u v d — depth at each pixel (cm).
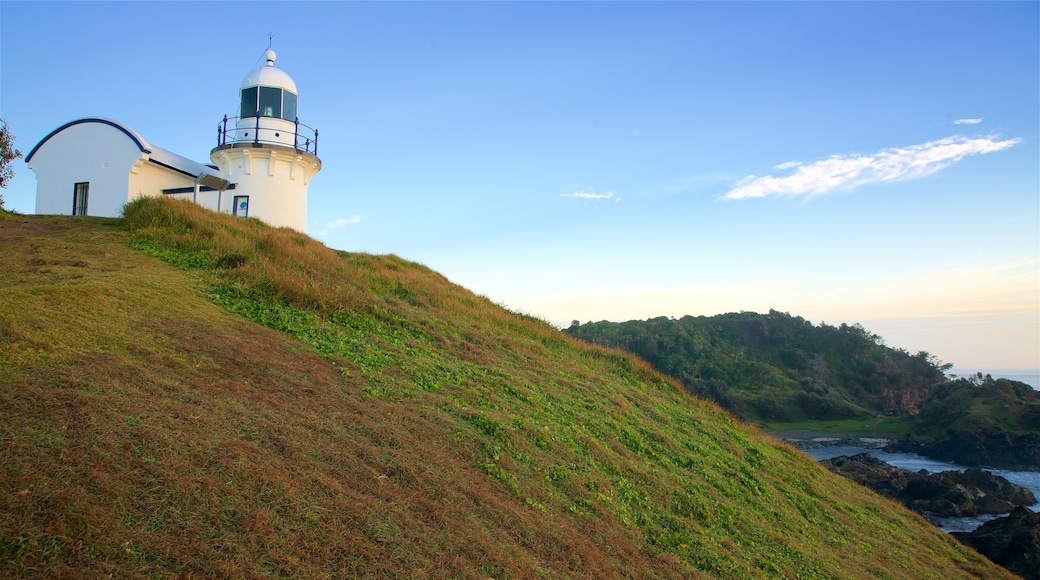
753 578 833
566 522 760
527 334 1955
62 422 555
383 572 527
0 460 487
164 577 435
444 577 553
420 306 1714
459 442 824
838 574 973
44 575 406
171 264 1299
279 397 777
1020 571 1895
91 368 673
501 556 617
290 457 632
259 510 532
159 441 571
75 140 2261
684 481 1080
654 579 728
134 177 2214
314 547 519
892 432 7381
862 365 10100
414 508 638
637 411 1448
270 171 2478
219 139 2528
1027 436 5922
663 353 10125
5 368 624
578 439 1034
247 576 462
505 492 762
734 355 10244
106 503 479
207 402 688
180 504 506
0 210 1714
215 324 962
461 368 1210
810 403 8438
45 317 774
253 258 1410
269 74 2533
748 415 8156
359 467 668
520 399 1138
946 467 5694
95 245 1340
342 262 1803
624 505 889
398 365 1084
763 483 1298
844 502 1459
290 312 1183
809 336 11081
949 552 1398
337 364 984
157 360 755
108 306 878
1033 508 3631
